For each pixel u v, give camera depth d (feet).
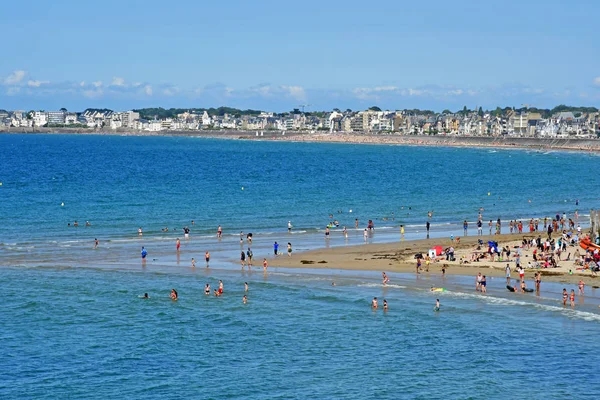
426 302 277.85
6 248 384.47
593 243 363.15
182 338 242.78
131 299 285.23
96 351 231.09
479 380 208.64
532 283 298.97
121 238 419.33
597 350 229.04
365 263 341.82
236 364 220.84
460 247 380.37
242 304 278.26
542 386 204.74
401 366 218.79
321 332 247.50
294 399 196.75
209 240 413.39
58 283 308.40
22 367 218.18
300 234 438.40
